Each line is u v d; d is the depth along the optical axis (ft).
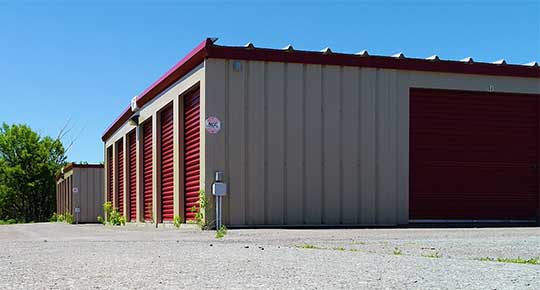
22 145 239.09
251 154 55.26
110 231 59.00
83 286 17.12
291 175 56.03
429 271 19.65
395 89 58.90
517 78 62.54
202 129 55.21
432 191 60.23
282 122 55.98
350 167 57.41
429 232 43.62
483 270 19.86
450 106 60.95
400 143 58.90
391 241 33.99
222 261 23.00
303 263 22.12
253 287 16.58
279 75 56.03
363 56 58.03
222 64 54.80
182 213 63.57
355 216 57.36
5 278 18.93
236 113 55.01
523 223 62.59
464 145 61.31
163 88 70.49
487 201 61.82
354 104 57.67
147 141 82.48
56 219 181.16
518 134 62.95
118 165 106.83
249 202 55.06
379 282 17.35
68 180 149.69
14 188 234.58
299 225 55.83
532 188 63.26
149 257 24.97
